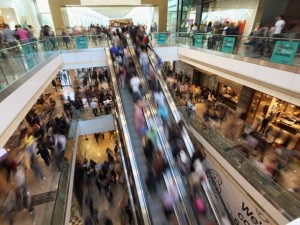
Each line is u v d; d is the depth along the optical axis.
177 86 11.72
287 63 4.95
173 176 4.96
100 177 8.69
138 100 6.43
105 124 10.13
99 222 7.35
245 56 6.27
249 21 9.58
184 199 4.72
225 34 7.38
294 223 1.40
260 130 7.92
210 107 10.74
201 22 12.98
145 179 5.16
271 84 5.42
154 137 5.55
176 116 6.45
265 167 5.87
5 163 4.84
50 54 7.81
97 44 9.36
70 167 6.54
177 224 4.42
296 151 6.60
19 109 4.26
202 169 5.18
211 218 4.63
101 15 16.39
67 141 7.09
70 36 8.79
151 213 4.66
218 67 7.52
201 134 7.55
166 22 15.11
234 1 10.30
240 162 5.93
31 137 6.33
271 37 5.36
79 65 9.33
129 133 6.12
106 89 11.52
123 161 6.93
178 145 5.54
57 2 12.92
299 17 7.07
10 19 11.86
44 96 11.27
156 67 7.99
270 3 8.23
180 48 10.23
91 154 11.38
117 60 8.18
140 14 16.42
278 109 8.20
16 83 4.35
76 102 10.15
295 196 4.74
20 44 5.37
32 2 15.09
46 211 4.69
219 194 6.82
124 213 7.39
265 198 4.94
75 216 7.50
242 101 9.14
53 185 5.39
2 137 3.76
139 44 8.87
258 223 5.27
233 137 7.89
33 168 5.42
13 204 4.46
